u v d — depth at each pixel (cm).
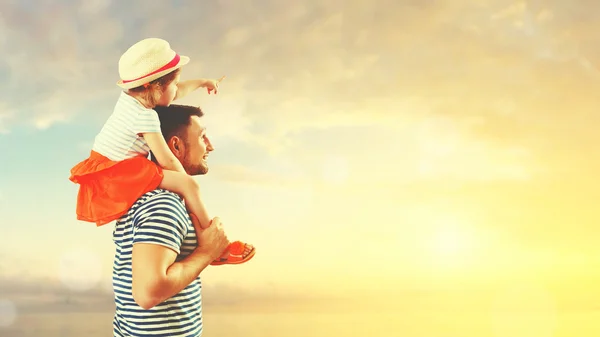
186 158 156
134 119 149
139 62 152
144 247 113
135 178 129
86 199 133
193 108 161
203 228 127
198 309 127
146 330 117
